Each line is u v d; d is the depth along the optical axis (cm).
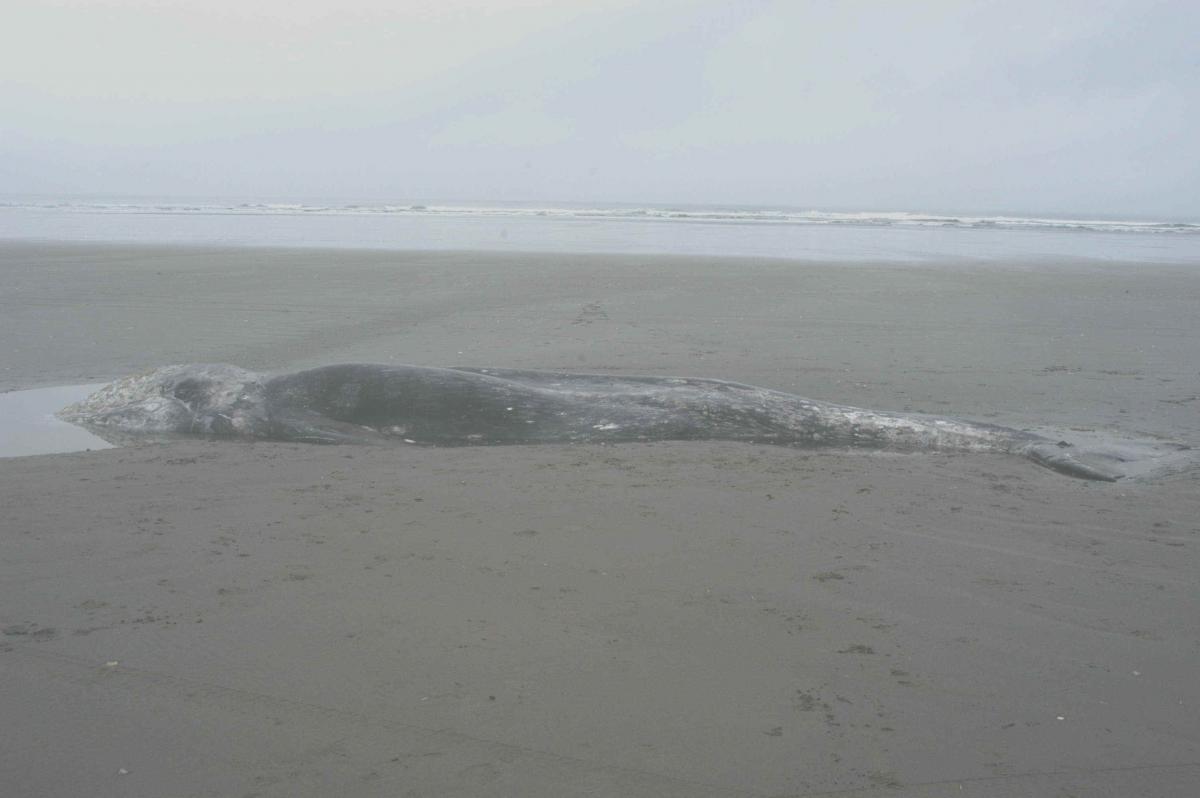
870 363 1162
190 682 364
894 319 1504
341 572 476
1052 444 758
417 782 302
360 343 1266
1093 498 625
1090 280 2047
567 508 582
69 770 308
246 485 635
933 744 328
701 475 668
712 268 2197
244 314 1498
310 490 622
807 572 482
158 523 549
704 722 339
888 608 440
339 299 1669
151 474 661
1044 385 1044
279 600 441
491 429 802
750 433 809
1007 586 468
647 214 6162
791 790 301
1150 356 1223
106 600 440
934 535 543
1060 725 342
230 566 482
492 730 332
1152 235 4169
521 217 5538
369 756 316
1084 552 518
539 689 360
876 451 782
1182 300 1750
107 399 881
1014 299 1742
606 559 496
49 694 355
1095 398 982
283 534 532
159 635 404
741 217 5738
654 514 571
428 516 566
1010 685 370
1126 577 482
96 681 365
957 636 412
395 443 791
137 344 1248
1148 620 430
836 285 1909
